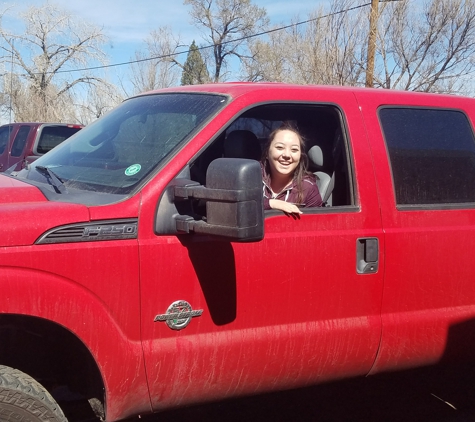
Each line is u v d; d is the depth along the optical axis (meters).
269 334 3.29
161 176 3.06
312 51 24.70
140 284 2.97
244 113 3.41
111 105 27.28
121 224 2.95
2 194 3.03
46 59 23.27
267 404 4.67
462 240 3.82
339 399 4.82
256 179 2.73
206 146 3.21
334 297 3.45
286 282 3.32
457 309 3.84
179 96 3.68
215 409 4.54
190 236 3.07
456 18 24.03
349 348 3.51
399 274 3.63
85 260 2.86
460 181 3.95
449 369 5.41
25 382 2.85
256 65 39.03
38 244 2.79
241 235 2.71
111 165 3.34
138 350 2.99
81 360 3.19
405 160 3.76
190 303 3.09
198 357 3.12
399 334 3.65
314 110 3.67
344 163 3.64
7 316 2.86
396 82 24.47
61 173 3.47
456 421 4.53
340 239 3.45
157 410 3.14
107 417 2.98
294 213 3.35
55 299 2.81
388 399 4.85
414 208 3.70
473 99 4.22
